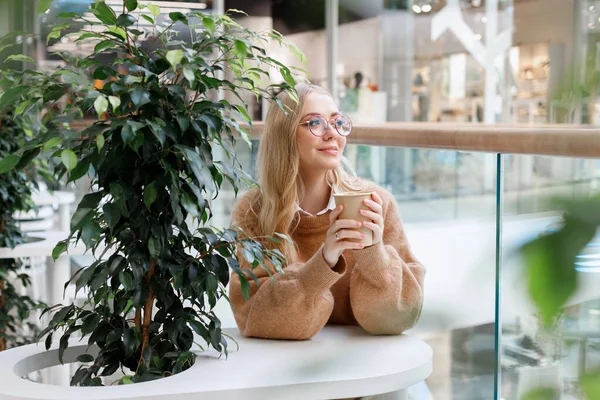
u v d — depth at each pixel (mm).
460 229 1459
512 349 1001
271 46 7020
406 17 7148
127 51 1241
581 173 668
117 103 1072
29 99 1272
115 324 1307
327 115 1610
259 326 1461
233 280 1555
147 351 1258
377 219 1387
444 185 1975
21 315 2857
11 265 2850
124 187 1154
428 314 772
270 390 1142
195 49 1248
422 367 1280
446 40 7008
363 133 1879
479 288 1377
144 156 1146
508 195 1056
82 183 3688
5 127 2717
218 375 1197
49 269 2906
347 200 1383
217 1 6602
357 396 1188
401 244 1633
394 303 1477
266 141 1627
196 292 1283
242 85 1349
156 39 1260
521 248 223
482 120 6820
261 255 1274
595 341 865
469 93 6930
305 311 1440
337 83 7301
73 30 1357
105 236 1266
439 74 7090
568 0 5094
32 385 1138
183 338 1328
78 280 1227
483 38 6688
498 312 1011
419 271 1572
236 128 1259
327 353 1350
